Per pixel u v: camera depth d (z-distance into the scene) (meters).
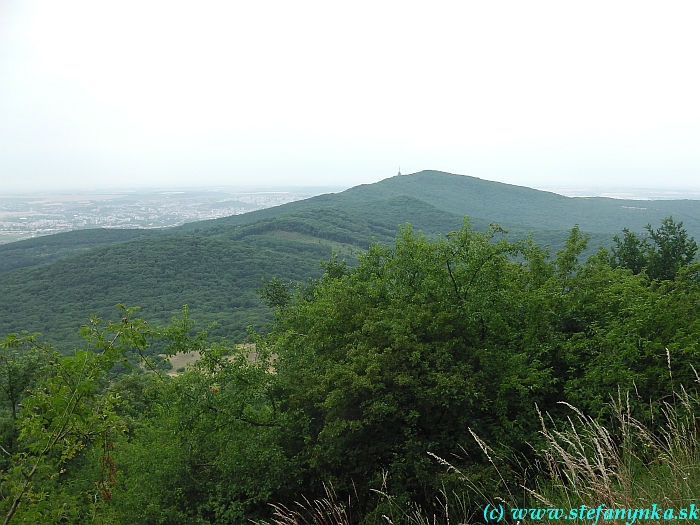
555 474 4.72
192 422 9.76
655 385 6.50
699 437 4.83
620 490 3.85
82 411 5.56
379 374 7.70
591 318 9.09
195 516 10.05
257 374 10.04
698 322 6.82
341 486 7.71
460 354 8.33
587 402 6.70
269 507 8.88
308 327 12.50
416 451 7.15
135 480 11.62
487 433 7.26
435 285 9.43
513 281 10.68
